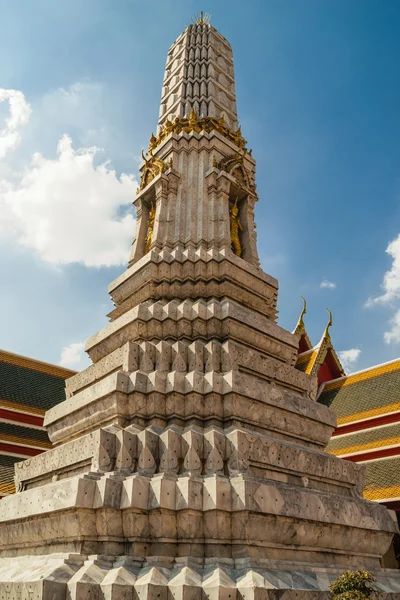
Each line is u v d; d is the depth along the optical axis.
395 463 28.88
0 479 26.33
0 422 30.78
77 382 20.52
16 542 15.28
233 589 11.98
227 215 23.41
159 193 23.92
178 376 17.09
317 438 19.27
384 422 32.34
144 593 11.61
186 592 11.72
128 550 13.12
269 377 19.42
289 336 21.75
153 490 13.71
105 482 13.45
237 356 18.42
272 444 16.08
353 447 31.83
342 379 39.44
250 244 24.66
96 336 21.36
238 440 15.17
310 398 20.92
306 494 15.23
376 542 17.30
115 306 23.17
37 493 14.73
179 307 19.72
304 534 14.73
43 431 31.77
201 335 19.14
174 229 22.95
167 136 26.23
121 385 16.69
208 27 33.69
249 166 27.55
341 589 11.97
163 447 15.24
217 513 13.43
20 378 34.62
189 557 12.95
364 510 17.19
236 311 19.81
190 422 16.48
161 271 21.25
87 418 17.72
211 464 14.91
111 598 11.38
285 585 12.57
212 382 16.88
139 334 19.27
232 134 27.50
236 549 13.40
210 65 30.91
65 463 16.34
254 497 13.70
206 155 25.42
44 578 11.60
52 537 13.95
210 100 28.98
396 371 35.66
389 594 15.23
